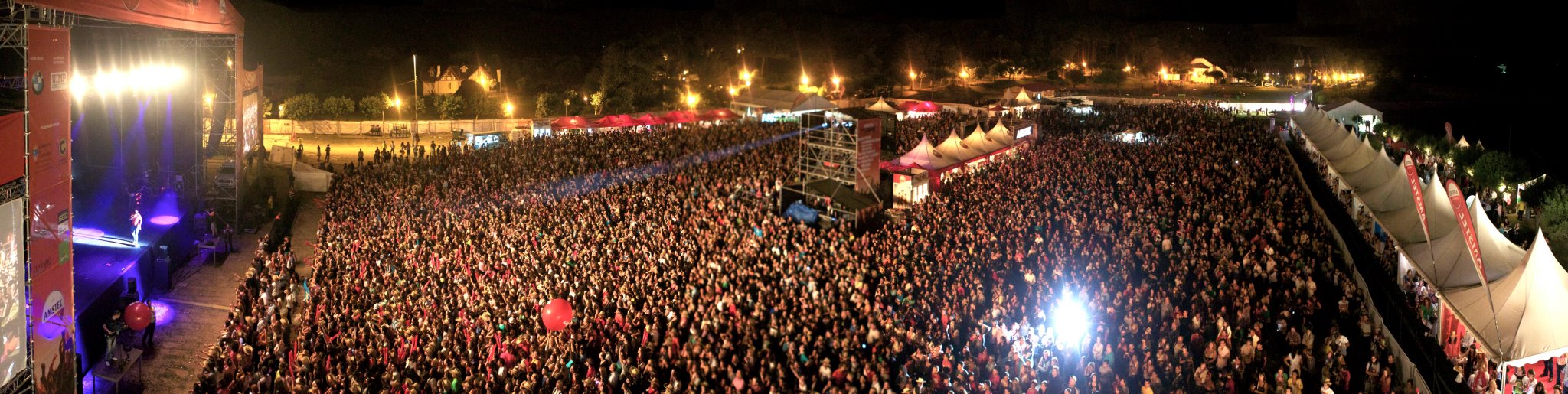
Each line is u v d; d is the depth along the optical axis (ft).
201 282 102.27
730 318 79.05
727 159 165.27
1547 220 115.03
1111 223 116.98
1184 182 136.15
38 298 67.00
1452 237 86.43
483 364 71.05
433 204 125.59
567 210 119.44
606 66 360.89
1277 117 256.32
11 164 62.49
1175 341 76.74
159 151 130.62
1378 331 77.82
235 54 132.67
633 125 209.15
